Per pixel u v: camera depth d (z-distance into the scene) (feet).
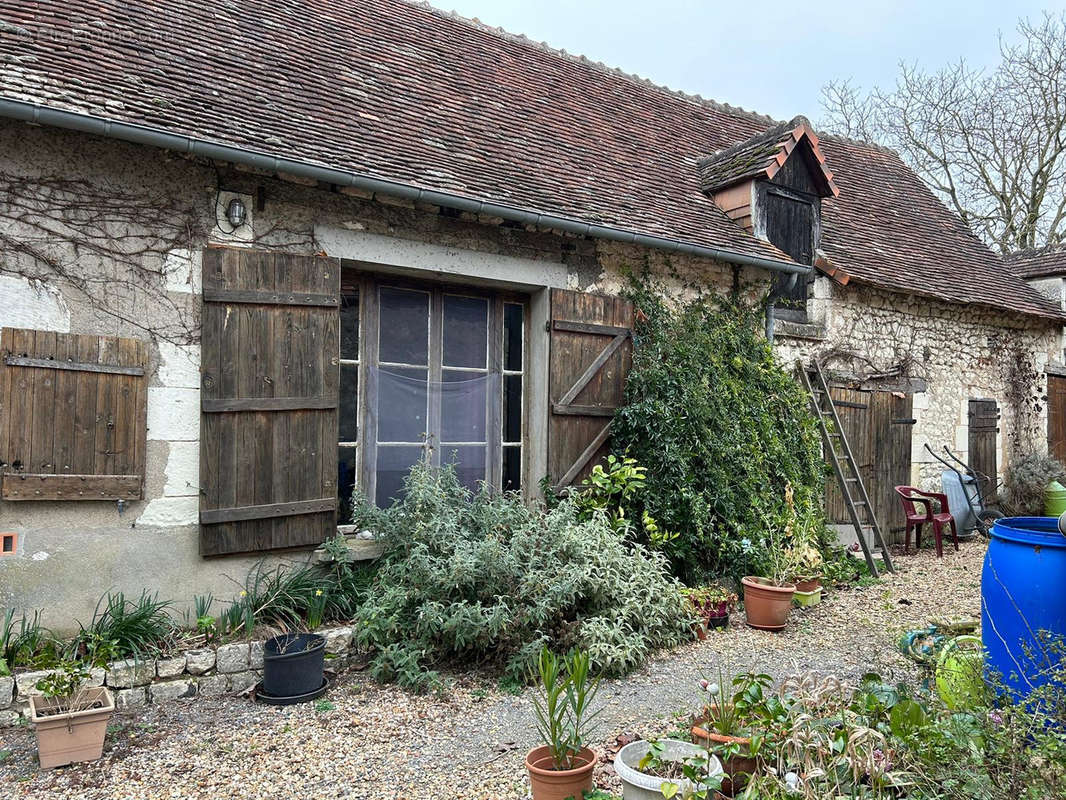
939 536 28.35
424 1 29.43
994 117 61.52
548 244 21.39
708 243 23.09
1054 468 34.81
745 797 8.50
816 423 26.40
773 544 21.06
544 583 15.70
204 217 16.22
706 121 33.63
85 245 14.89
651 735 12.20
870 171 40.88
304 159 16.22
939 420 33.17
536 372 21.77
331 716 13.64
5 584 14.05
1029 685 11.20
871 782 8.75
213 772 11.52
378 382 19.63
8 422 13.94
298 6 23.72
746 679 10.55
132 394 15.16
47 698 12.12
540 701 14.25
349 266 18.70
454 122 21.91
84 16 17.35
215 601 16.12
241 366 16.33
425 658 15.85
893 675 14.29
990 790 8.80
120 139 14.97
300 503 16.97
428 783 11.09
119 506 15.11
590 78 31.42
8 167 14.26
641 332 23.03
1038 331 37.83
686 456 21.15
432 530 16.81
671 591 17.70
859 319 30.58
